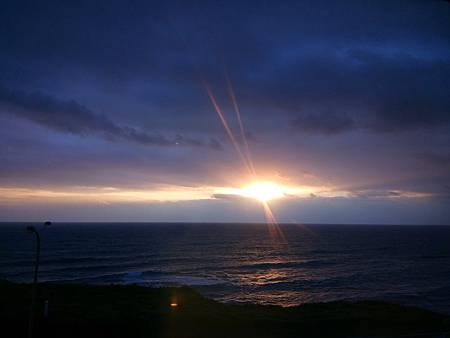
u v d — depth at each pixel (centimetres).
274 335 1862
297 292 4903
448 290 5078
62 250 10119
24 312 2200
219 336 1828
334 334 1895
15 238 14512
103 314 2241
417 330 2016
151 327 1994
